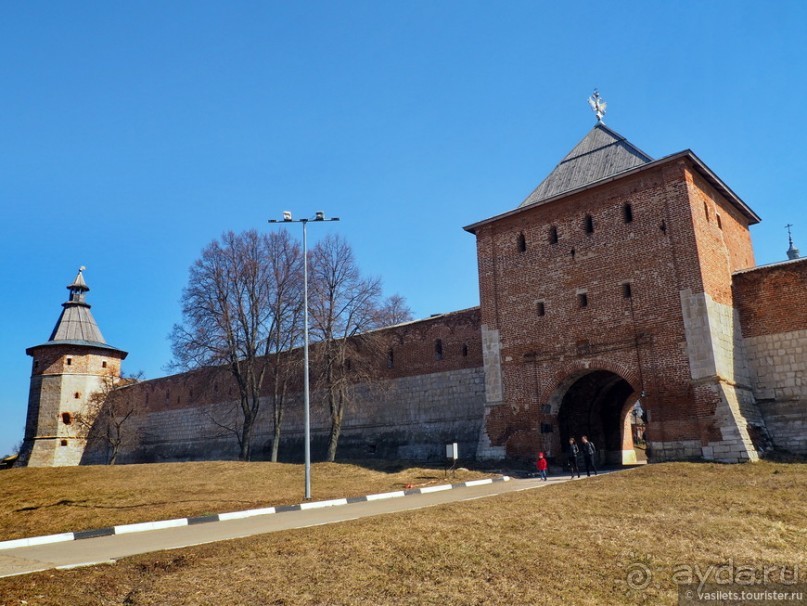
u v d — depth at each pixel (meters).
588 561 11.54
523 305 31.08
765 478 19.77
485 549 11.96
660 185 27.56
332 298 38.50
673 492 17.91
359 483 25.70
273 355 45.91
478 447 31.19
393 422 38.12
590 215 29.64
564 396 30.61
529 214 31.77
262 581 10.12
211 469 31.30
